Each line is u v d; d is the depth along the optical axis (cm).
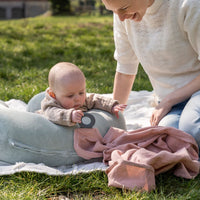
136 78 496
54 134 235
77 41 818
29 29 1063
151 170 205
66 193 212
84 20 1406
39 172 218
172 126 248
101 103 261
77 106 246
